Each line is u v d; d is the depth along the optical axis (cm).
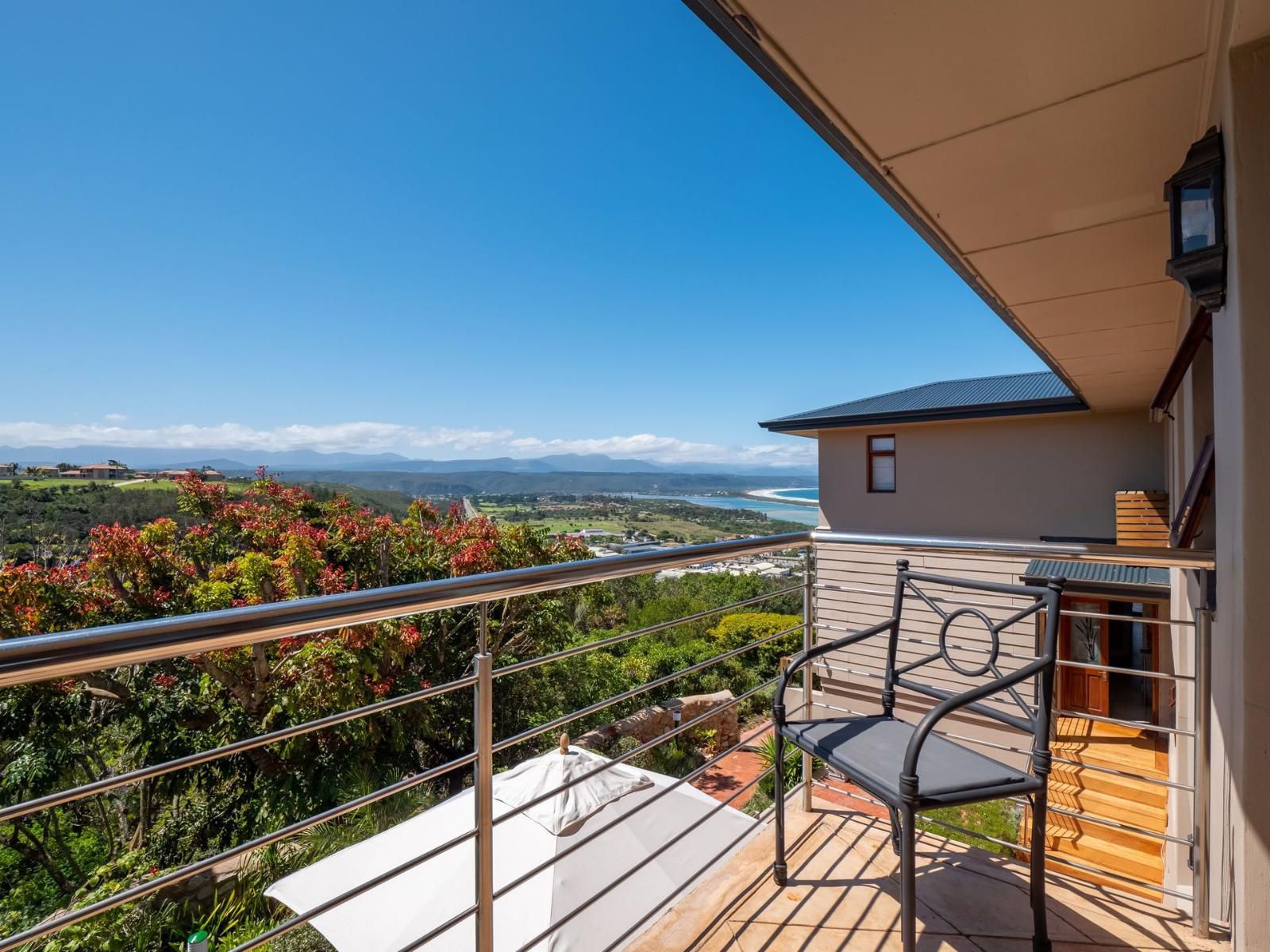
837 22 136
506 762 1002
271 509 1137
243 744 97
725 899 189
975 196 219
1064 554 192
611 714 1180
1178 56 146
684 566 182
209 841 794
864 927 176
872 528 1065
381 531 1107
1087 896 188
